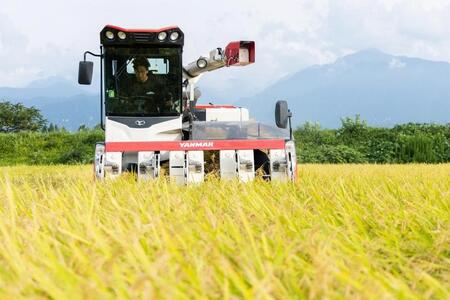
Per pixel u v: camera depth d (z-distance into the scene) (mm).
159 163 16719
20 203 9758
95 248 5758
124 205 9617
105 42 18609
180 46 18891
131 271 5105
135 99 18906
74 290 4109
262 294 3855
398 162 48750
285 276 4809
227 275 4645
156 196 10648
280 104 17125
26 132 57625
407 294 4270
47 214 7914
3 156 52406
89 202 9344
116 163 16281
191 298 4277
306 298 4402
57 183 17094
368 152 50156
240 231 7215
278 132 17484
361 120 53844
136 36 18688
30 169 33031
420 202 9555
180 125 18969
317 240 6234
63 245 6086
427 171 22828
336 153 48375
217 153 17234
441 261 6098
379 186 12211
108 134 18750
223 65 20266
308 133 54250
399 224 7758
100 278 4512
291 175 16281
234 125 17453
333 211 8461
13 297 4121
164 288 3973
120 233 6250
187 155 16359
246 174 16312
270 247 6176
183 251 5887
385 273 5168
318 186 12125
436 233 6879
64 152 52312
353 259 5539
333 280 4570
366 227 7883
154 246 6047
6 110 80688
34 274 4570
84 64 17969
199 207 8930
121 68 18891
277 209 8281
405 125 53844
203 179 16219
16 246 5918
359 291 4109
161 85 18953
